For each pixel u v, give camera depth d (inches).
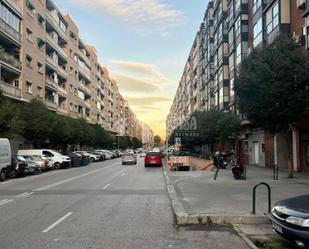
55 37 2278.5
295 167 1099.3
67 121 1921.8
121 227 358.0
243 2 1615.4
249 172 1090.1
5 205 508.1
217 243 297.9
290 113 819.4
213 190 632.4
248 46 1590.8
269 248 283.6
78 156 1673.2
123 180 898.1
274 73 813.2
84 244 291.9
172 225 369.4
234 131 1643.7
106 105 4458.7
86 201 538.9
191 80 3969.0
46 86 2014.0
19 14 1627.7
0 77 1446.9
